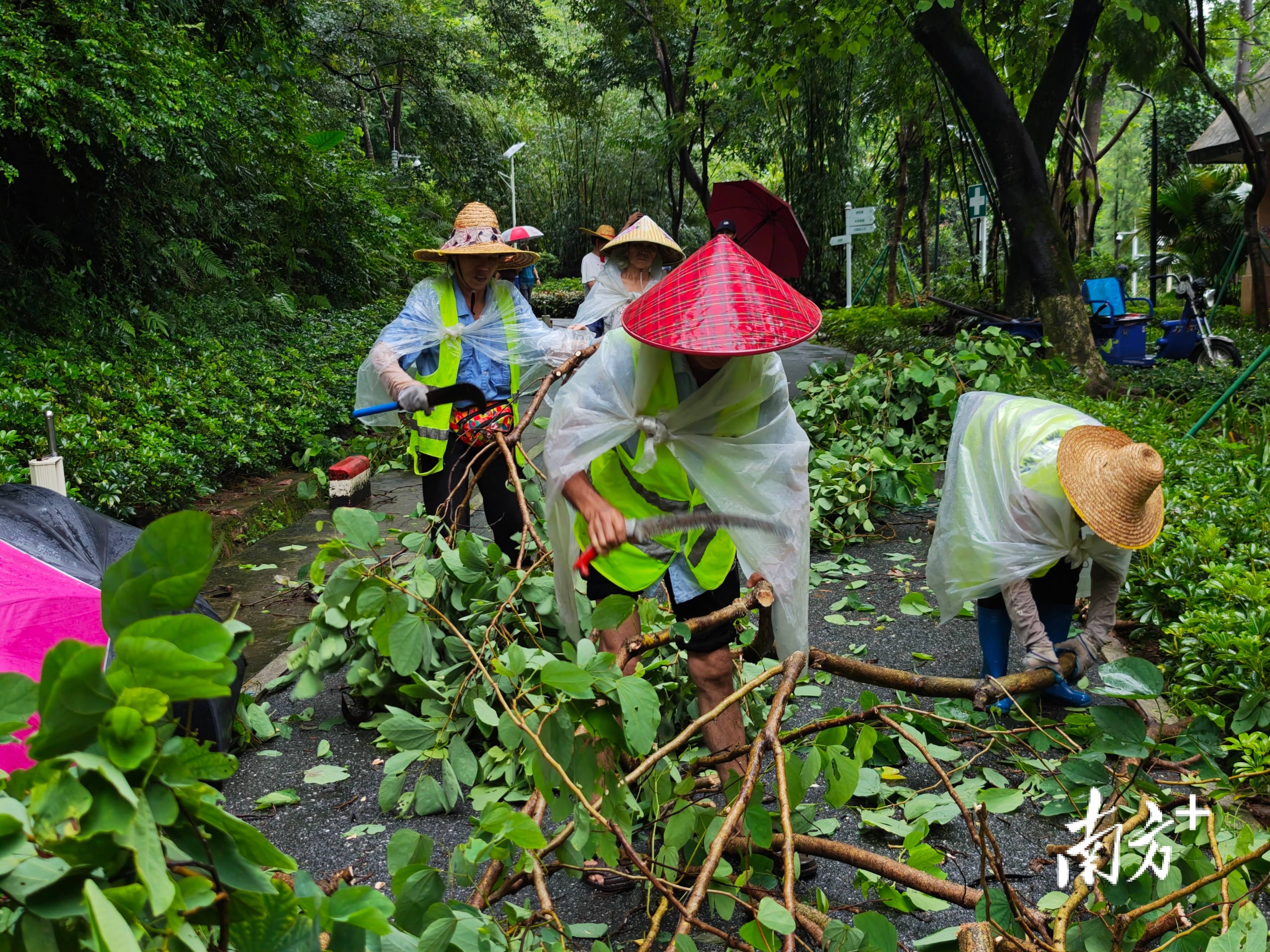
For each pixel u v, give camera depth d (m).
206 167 10.16
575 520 2.90
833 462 6.22
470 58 27.44
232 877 1.11
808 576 2.88
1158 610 4.45
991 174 15.40
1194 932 2.07
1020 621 3.49
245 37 11.65
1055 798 3.09
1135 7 10.85
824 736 2.58
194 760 1.07
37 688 1.16
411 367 4.61
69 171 7.85
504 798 3.15
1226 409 8.14
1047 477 3.40
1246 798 3.01
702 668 2.89
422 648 3.05
